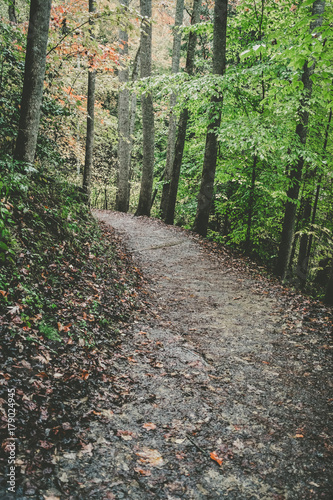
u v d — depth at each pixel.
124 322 5.57
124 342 4.98
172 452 3.05
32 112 6.08
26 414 2.84
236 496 2.67
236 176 11.83
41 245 5.43
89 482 2.52
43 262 5.20
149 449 3.03
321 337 5.70
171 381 4.23
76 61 10.48
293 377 4.57
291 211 9.99
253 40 11.28
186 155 18.28
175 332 5.73
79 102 9.00
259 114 10.37
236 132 9.50
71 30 7.76
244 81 10.33
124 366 4.35
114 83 15.03
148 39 14.50
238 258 11.23
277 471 2.97
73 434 2.93
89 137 10.39
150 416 3.50
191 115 15.17
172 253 10.80
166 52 23.39
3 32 7.26
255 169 11.29
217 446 3.21
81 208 8.34
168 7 20.11
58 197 7.25
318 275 14.08
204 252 11.14
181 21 17.22
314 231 12.50
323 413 3.84
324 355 5.14
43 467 2.48
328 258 13.89
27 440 2.63
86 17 7.41
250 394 4.13
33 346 3.65
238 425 3.54
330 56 4.35
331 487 2.84
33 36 5.77
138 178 25.75
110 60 9.56
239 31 11.70
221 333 5.86
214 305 7.16
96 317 5.06
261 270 10.38
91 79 10.12
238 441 3.30
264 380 4.47
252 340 5.63
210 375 4.48
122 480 2.62
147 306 6.60
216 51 11.25
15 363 3.30
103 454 2.83
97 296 5.59
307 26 4.44
